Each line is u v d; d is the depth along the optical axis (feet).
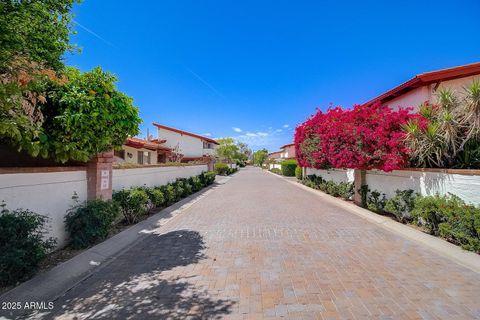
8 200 14.85
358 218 29.14
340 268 15.28
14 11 13.42
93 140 19.39
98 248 18.79
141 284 13.69
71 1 16.28
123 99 20.97
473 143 22.22
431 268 15.19
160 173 39.42
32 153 15.56
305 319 10.33
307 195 49.67
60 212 18.74
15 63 12.87
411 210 24.30
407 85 36.81
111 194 24.13
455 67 33.47
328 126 37.63
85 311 11.30
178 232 23.91
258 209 34.94
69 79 18.98
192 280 13.98
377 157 28.86
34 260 13.67
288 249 18.76
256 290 12.74
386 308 11.05
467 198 19.31
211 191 56.85
